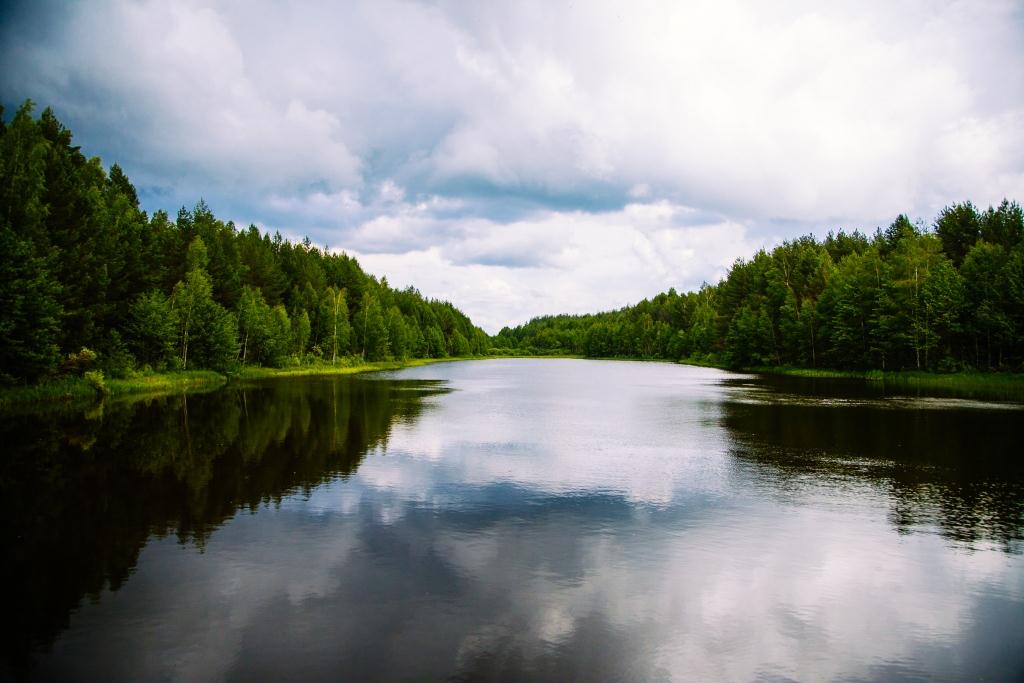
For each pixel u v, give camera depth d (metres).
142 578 12.50
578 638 10.28
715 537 15.28
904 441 28.44
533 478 21.38
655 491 19.67
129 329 60.09
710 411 41.47
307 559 13.59
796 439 29.39
